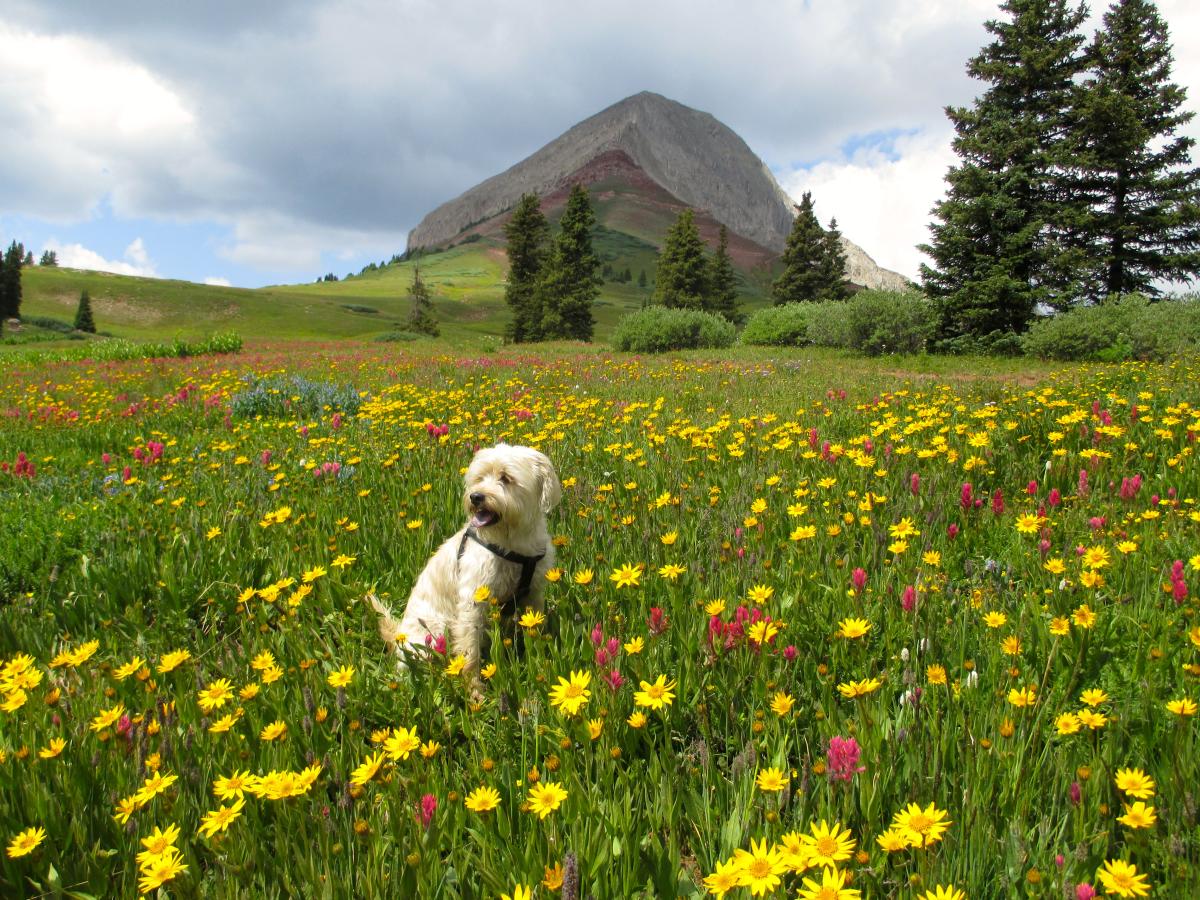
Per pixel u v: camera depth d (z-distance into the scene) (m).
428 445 7.55
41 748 2.56
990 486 5.34
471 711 2.84
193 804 2.34
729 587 3.58
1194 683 2.45
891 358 23.17
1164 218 27.92
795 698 2.77
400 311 151.12
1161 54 28.83
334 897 1.91
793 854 1.59
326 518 5.22
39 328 98.88
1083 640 2.60
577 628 3.40
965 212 24.94
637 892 2.01
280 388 12.09
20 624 3.85
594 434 8.33
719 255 79.25
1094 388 9.67
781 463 6.12
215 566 4.50
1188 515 3.96
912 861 1.83
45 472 7.48
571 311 71.44
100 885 2.08
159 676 3.20
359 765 2.49
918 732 2.32
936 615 3.15
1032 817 2.11
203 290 141.38
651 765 2.37
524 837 2.13
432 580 3.83
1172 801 1.92
